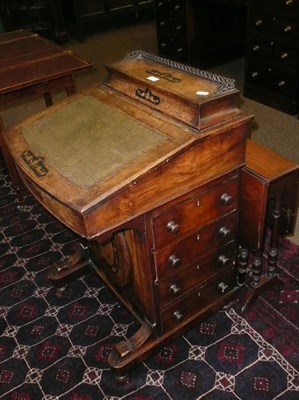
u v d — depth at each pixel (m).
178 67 1.52
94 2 5.43
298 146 3.06
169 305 1.61
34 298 2.04
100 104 1.56
